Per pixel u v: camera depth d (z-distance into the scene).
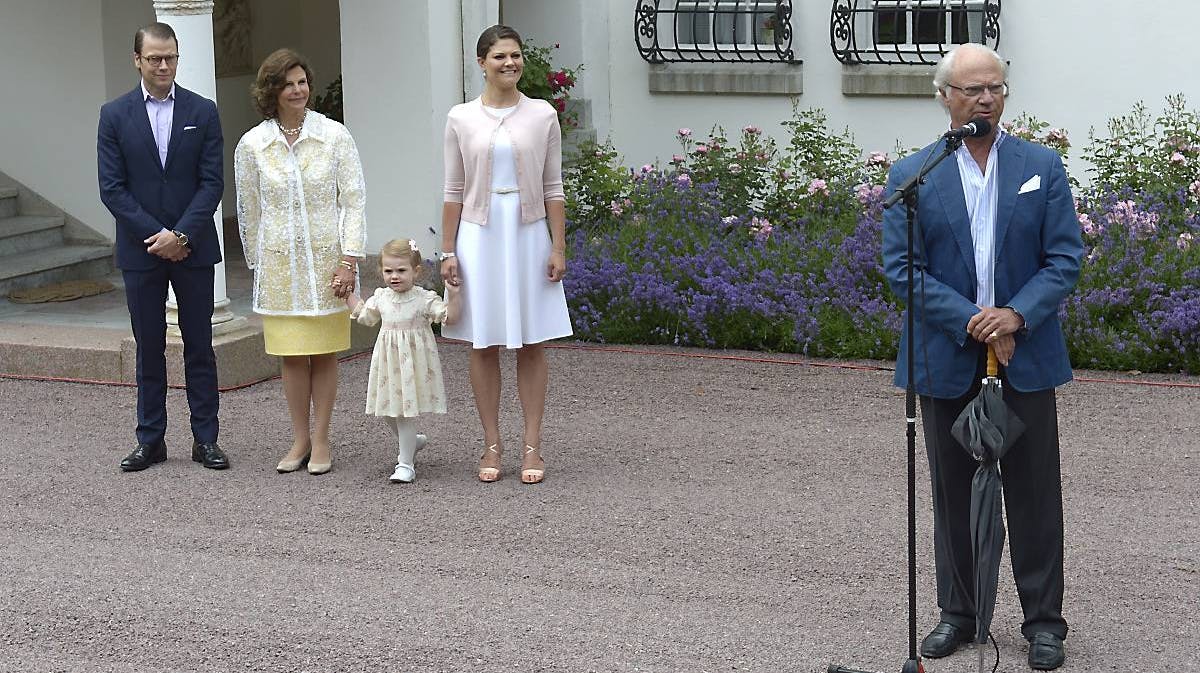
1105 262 10.02
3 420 8.86
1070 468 7.57
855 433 8.30
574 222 12.17
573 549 6.53
